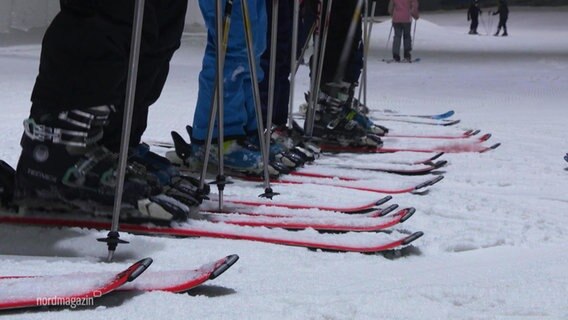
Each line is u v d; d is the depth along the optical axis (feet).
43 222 8.21
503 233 9.40
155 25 8.46
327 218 9.04
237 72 11.86
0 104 21.03
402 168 13.71
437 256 8.35
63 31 7.73
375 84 34.22
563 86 34.35
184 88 27.94
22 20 58.95
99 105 7.89
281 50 13.30
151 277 6.47
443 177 13.25
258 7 12.02
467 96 29.71
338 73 15.58
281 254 7.80
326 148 15.81
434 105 26.48
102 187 8.03
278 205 9.82
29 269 6.81
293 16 13.07
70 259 7.22
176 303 6.06
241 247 7.90
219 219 8.84
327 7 13.74
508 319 6.12
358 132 15.71
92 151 8.04
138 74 8.73
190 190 9.19
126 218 8.19
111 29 7.79
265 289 6.61
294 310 6.03
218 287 6.59
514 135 19.25
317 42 13.98
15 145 14.28
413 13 51.65
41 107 7.95
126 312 5.85
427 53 60.54
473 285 7.04
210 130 9.29
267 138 10.77
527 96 30.12
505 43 77.20
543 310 6.39
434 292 6.70
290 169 12.69
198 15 70.33
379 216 9.39
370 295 6.52
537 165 15.03
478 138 18.11
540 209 11.11
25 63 36.32
